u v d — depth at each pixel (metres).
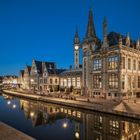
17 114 40.19
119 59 50.34
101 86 55.94
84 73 63.97
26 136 17.75
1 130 19.98
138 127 27.06
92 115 36.72
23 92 93.12
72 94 68.56
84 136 23.61
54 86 92.56
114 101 46.03
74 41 85.56
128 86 52.16
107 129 26.53
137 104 39.19
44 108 48.31
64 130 26.59
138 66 56.88
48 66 101.25
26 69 124.44
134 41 61.44
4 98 78.50
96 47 63.59
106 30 55.69
